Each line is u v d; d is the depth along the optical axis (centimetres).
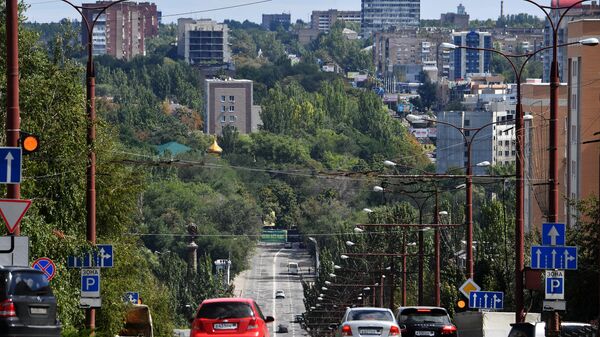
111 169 11194
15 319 6625
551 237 9525
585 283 12325
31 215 9106
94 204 9650
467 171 13400
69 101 9625
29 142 7400
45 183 9662
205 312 8188
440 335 9312
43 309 6719
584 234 13012
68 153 9506
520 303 10775
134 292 12762
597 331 8550
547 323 9619
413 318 9394
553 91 9762
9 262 7375
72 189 9844
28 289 6700
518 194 10956
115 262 11031
